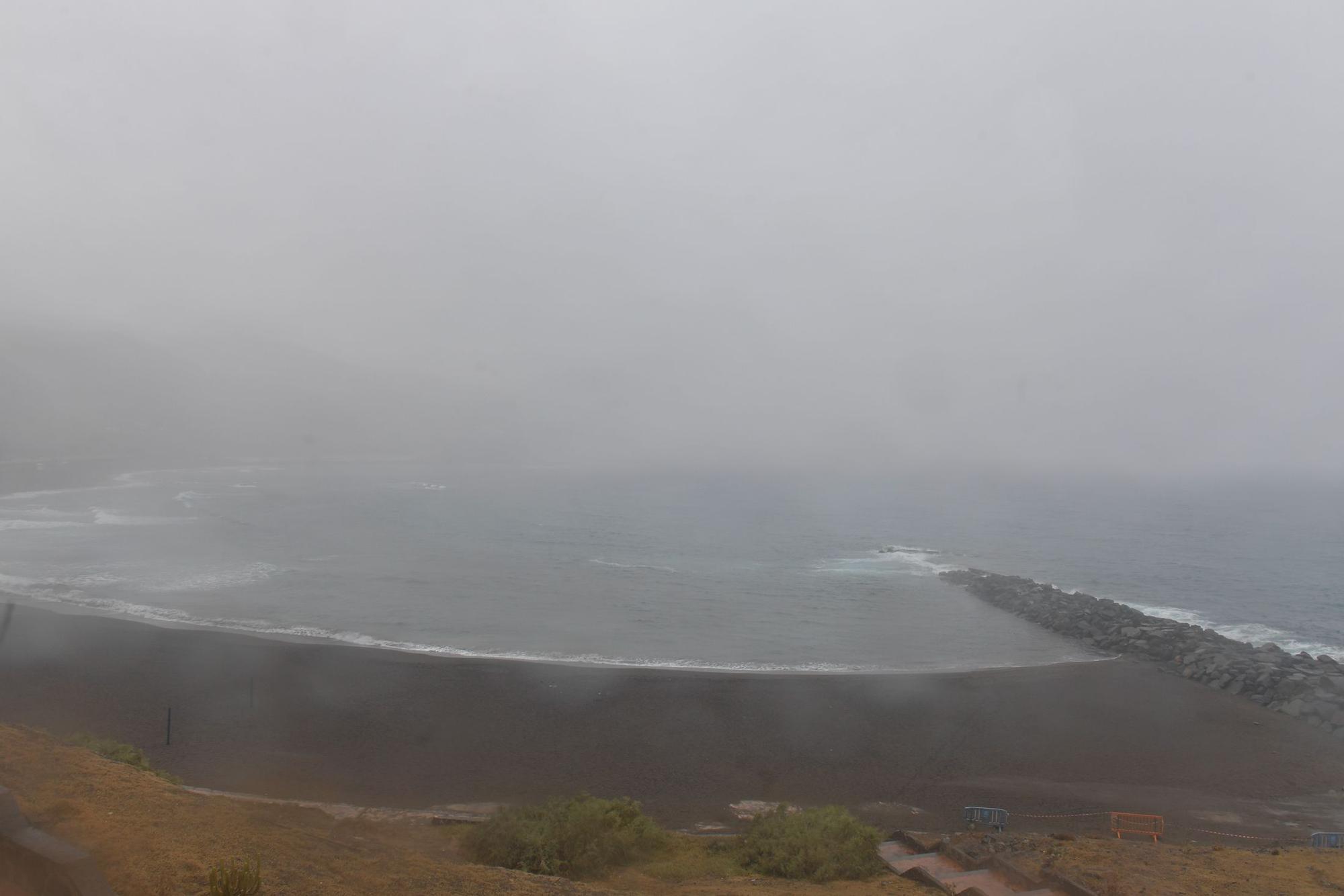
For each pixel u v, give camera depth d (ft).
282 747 69.41
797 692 92.48
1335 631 155.02
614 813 46.65
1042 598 157.28
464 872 29.35
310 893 23.49
